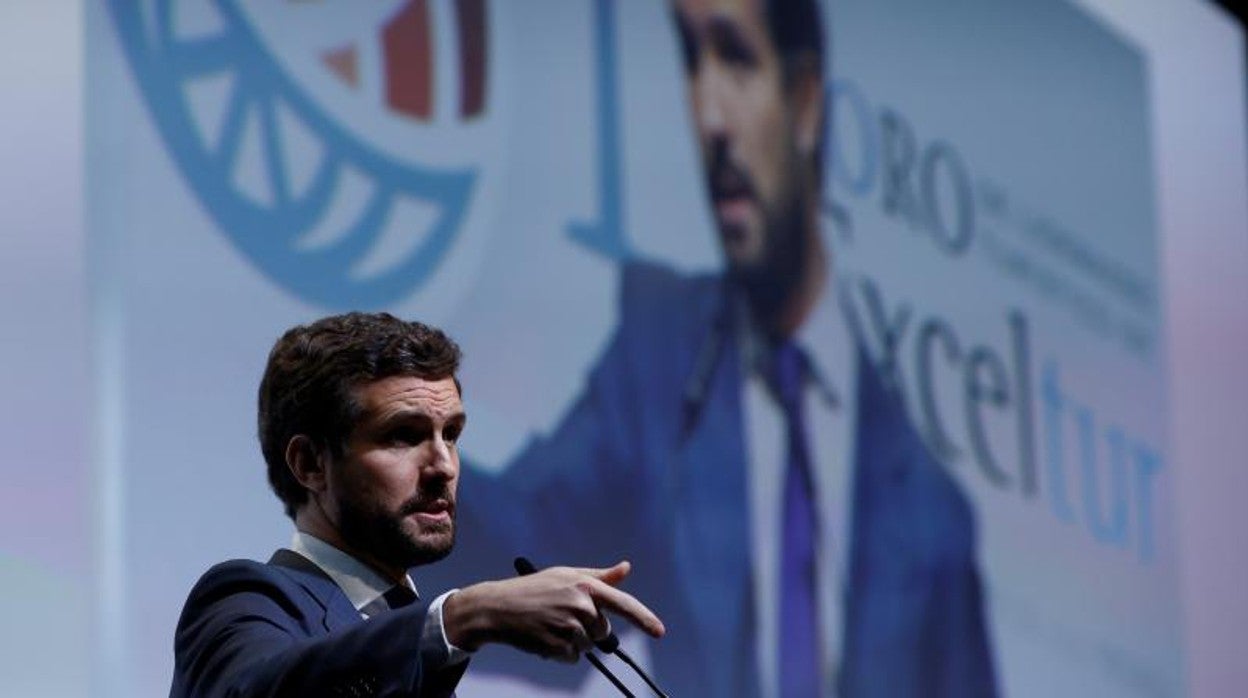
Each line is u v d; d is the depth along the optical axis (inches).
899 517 319.0
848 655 308.3
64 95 238.1
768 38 316.2
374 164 266.8
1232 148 381.7
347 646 115.5
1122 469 353.7
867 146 326.0
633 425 289.7
